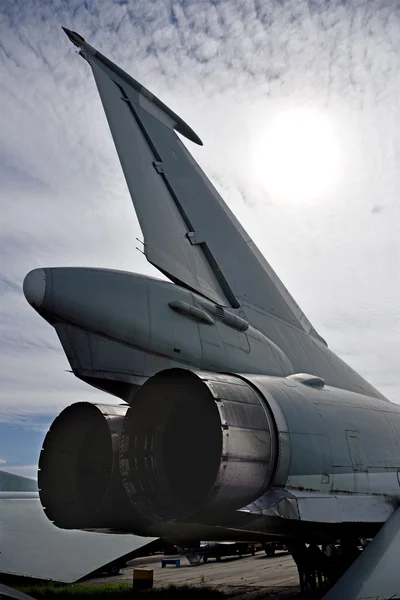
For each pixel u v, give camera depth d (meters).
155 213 5.15
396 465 5.07
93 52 5.41
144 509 3.97
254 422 3.97
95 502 4.84
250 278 5.89
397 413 5.85
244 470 3.79
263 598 6.36
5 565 7.92
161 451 4.12
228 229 5.91
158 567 11.42
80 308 4.08
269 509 3.85
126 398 4.33
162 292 4.60
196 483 4.07
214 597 6.54
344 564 5.59
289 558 12.95
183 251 5.27
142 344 4.33
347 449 4.62
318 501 4.18
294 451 4.14
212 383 3.90
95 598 6.49
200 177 5.89
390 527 4.24
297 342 6.13
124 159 5.18
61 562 8.17
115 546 9.33
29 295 4.01
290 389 4.66
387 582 3.55
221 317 5.02
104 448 5.03
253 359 5.13
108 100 5.38
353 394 5.59
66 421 5.05
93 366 4.17
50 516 4.85
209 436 4.16
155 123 5.70
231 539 5.09
